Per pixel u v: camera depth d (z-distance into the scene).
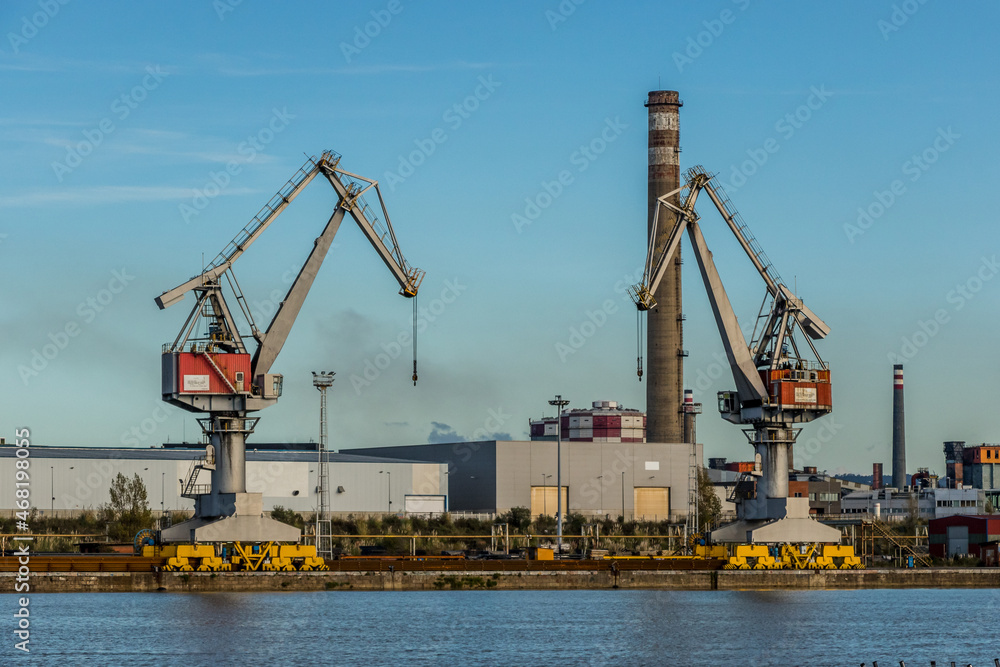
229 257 106.44
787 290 118.25
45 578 104.75
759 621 94.88
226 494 106.81
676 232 116.19
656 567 119.38
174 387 104.25
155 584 105.75
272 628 87.44
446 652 79.31
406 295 111.19
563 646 82.06
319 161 108.56
